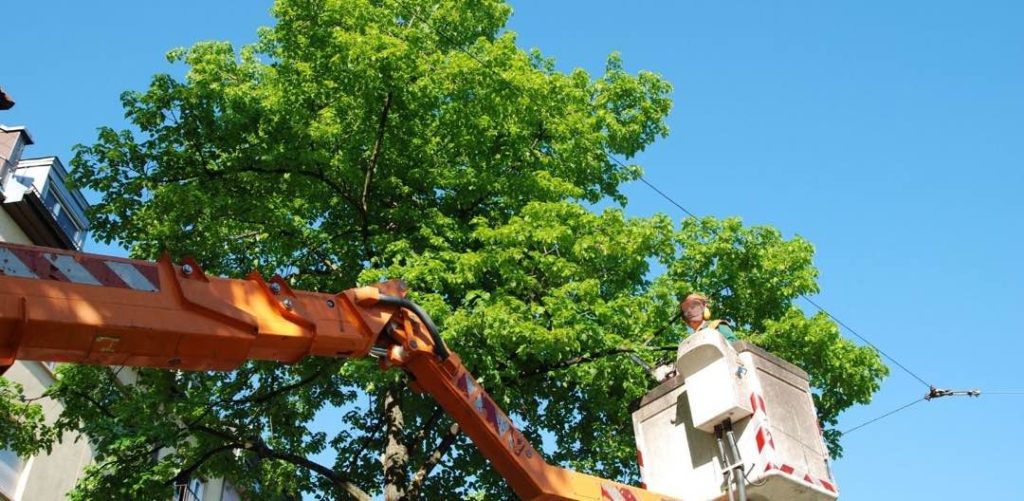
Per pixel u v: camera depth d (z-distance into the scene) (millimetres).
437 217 14344
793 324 14578
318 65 14961
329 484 15836
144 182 14391
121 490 13312
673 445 9797
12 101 13641
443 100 14633
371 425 16500
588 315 13703
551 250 13938
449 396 7973
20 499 19266
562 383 14609
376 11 14727
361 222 15023
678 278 15078
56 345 6297
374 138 14391
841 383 14945
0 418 13805
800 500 9023
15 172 23297
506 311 12500
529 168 15289
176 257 14500
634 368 13742
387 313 7711
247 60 16688
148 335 6527
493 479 15797
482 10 16641
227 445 13711
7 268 6277
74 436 20859
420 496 15445
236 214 14336
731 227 15164
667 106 17234
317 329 7266
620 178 16812
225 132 14539
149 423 13352
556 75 16344
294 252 15109
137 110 14469
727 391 9062
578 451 15820
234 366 6996
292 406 15664
